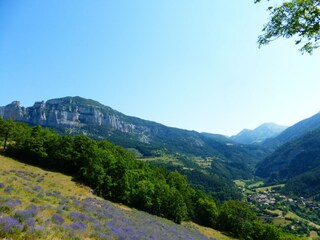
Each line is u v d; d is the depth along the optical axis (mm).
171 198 73688
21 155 75062
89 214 27250
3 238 12312
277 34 8938
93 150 74938
